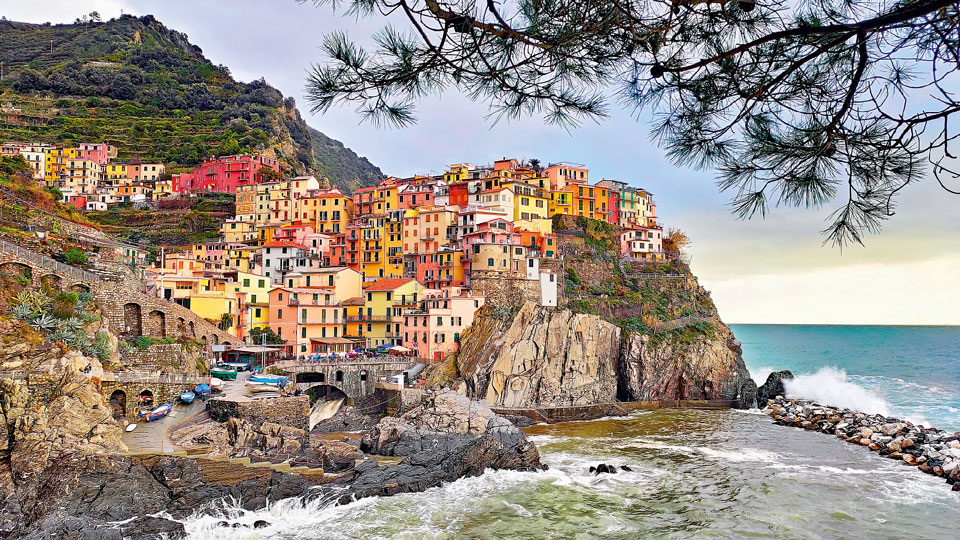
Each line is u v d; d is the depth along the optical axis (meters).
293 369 89.44
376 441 71.25
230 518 47.34
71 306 65.56
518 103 10.59
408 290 115.38
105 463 47.81
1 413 48.66
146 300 81.00
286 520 48.38
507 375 99.69
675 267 138.88
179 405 69.38
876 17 8.02
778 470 65.00
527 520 49.25
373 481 56.25
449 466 60.81
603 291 126.44
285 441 60.72
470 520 49.22
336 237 146.38
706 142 10.39
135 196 182.00
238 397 70.25
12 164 98.94
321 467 58.50
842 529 48.09
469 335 106.94
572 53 9.81
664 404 108.62
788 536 46.62
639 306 124.88
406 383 96.75
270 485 52.50
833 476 62.91
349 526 47.50
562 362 104.38
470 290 116.50
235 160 191.38
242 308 107.62
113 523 44.12
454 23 8.95
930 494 57.03
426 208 138.50
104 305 75.44
